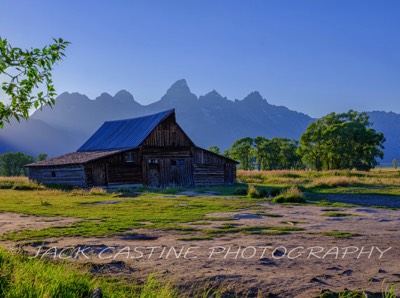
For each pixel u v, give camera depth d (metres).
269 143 131.12
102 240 12.64
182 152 48.72
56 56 7.09
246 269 9.15
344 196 30.33
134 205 24.16
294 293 7.45
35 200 27.75
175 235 13.63
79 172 43.50
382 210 21.61
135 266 9.38
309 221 17.27
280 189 33.41
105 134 56.16
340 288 7.69
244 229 14.76
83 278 7.40
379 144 94.81
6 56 6.82
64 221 17.09
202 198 29.23
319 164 103.69
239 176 59.12
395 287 7.77
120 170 45.00
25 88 6.99
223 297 7.32
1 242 12.29
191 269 9.15
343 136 92.56
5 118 6.96
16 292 6.16
